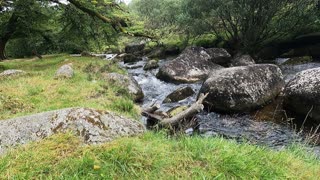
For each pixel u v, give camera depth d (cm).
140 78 1716
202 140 425
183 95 1197
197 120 912
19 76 1199
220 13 2017
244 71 996
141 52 3025
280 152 440
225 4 1923
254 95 948
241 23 2116
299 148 506
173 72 1572
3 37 2244
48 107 751
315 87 788
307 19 1895
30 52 3186
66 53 2980
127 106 862
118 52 3569
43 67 1716
